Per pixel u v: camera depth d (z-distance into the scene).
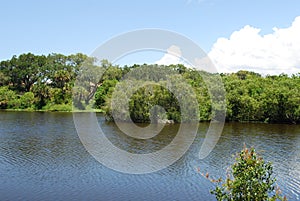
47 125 55.19
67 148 35.19
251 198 10.59
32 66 107.69
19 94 105.75
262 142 40.91
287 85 69.00
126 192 21.31
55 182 23.28
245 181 10.70
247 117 65.25
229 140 42.12
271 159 31.58
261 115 65.06
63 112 83.62
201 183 23.39
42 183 23.08
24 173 25.59
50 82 100.56
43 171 26.16
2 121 61.41
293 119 64.38
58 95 92.25
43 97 93.62
